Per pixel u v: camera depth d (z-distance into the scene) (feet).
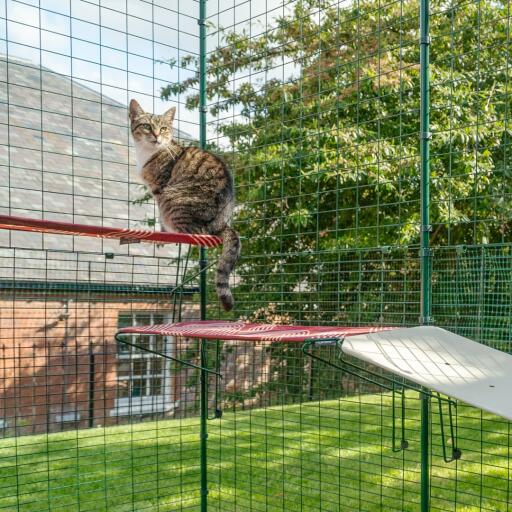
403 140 22.43
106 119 33.42
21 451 18.30
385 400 17.35
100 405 25.70
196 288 14.60
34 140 30.32
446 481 13.78
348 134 21.50
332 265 15.89
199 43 14.38
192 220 13.83
